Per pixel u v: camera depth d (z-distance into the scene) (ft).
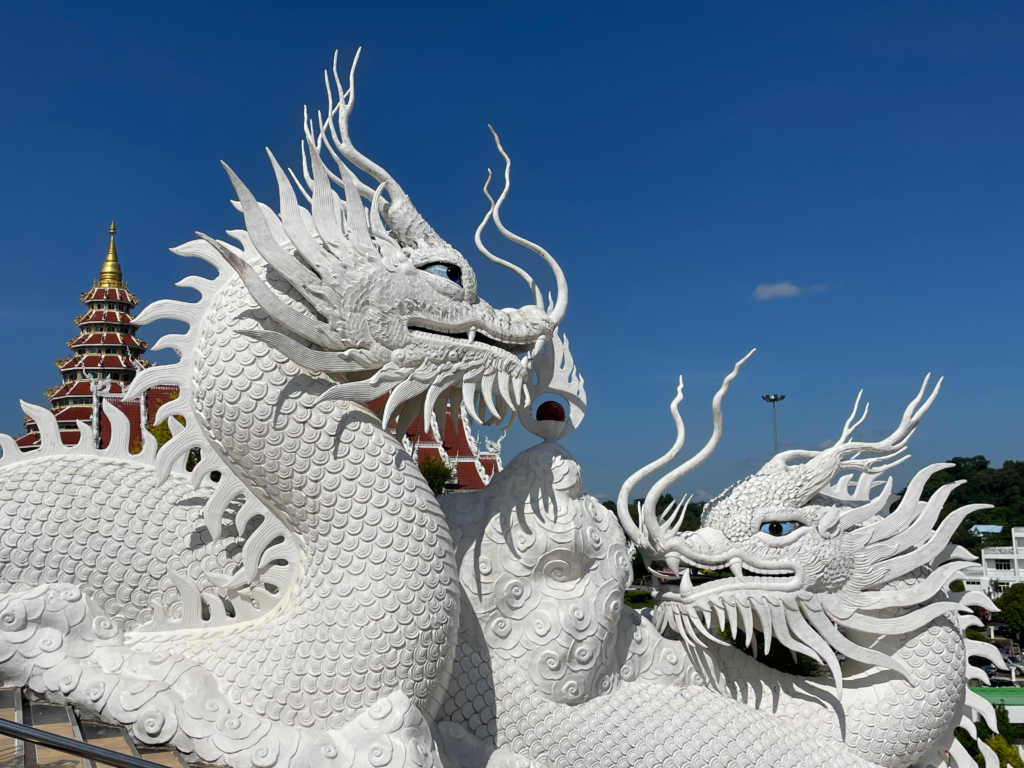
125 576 13.12
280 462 12.12
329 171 12.65
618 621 15.23
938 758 18.03
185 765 10.21
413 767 10.88
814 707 16.61
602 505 15.46
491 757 13.16
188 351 13.00
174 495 13.96
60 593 11.44
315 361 11.89
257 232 11.61
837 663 16.24
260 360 12.14
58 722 10.64
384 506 12.21
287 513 12.55
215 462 13.07
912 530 17.28
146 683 10.83
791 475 17.16
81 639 11.29
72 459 13.97
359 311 12.19
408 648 11.75
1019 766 32.94
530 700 13.62
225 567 13.69
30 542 12.68
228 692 11.32
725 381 16.87
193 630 12.46
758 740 15.08
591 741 13.76
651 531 16.55
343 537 12.10
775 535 16.76
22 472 13.37
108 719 10.48
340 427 12.34
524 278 16.05
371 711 11.39
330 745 10.92
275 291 12.30
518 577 13.99
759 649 19.53
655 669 15.61
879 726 16.39
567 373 16.61
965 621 18.12
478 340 13.91
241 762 10.48
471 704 13.38
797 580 16.30
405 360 12.50
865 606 16.78
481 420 13.24
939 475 180.65
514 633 13.92
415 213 13.70
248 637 12.12
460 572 14.01
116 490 13.64
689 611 16.22
